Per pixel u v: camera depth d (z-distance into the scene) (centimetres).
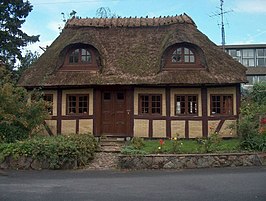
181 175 1062
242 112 1570
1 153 1210
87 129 1736
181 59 1747
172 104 1723
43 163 1190
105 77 1698
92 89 1753
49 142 1230
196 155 1227
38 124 1477
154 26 1966
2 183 942
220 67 1727
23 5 2752
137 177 1033
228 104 1731
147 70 1722
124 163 1211
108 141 1661
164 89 1734
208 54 1780
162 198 767
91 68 1766
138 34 1936
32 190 852
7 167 1202
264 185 894
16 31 2727
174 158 1220
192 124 1712
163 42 1833
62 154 1186
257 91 2152
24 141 1259
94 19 2038
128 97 1734
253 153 1260
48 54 1917
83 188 875
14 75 2494
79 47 1781
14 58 2692
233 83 1672
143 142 1478
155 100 1742
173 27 1895
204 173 1095
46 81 1722
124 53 1820
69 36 1928
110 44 1875
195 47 1730
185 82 1655
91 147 1330
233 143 1466
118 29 1962
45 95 1783
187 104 1730
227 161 1238
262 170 1138
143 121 1722
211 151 1293
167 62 1744
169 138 1702
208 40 1920
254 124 1409
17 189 865
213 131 1692
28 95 1491
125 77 1692
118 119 1755
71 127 1747
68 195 799
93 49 1770
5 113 1338
